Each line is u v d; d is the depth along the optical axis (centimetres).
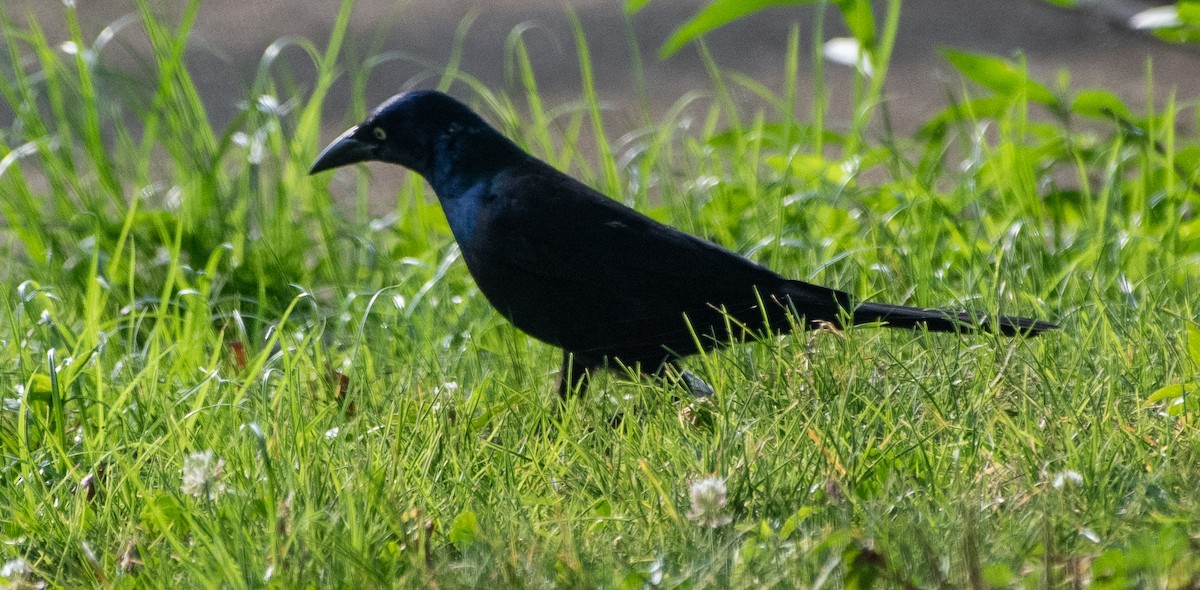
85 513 634
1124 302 840
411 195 1241
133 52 1262
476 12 2005
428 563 563
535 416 728
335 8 2081
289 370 727
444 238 1148
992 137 1463
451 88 1781
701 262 827
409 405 738
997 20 1964
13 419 760
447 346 897
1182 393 666
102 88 1291
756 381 715
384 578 541
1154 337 758
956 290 946
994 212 1090
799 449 633
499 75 1822
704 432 669
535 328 864
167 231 1091
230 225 1086
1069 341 786
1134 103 1606
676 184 1255
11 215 1105
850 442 646
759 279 822
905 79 1758
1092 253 943
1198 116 1231
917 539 532
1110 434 628
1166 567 491
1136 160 1191
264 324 979
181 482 643
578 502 617
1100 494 568
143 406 739
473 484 637
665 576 526
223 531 587
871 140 1484
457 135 880
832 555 523
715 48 1917
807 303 804
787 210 1076
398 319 920
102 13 1977
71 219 1116
